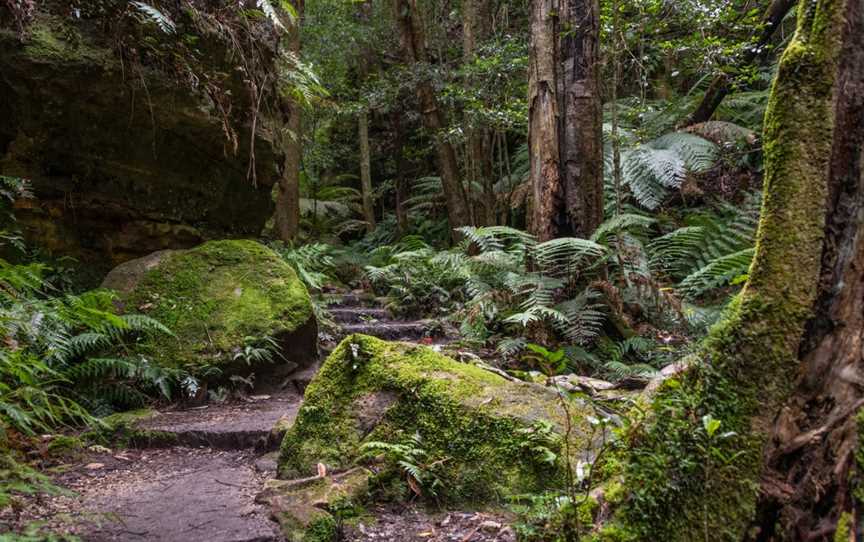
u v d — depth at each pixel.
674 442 2.20
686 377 2.36
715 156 8.54
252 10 5.65
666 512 2.16
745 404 2.21
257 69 5.78
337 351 3.38
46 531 2.42
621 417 2.47
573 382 3.95
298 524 2.52
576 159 6.02
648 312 5.79
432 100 9.55
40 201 5.04
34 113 4.72
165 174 5.59
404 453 2.83
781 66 2.28
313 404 3.21
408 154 13.27
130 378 4.48
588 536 2.16
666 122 9.24
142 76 4.95
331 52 11.42
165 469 3.38
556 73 6.06
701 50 6.72
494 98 8.70
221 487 3.06
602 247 5.35
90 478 3.19
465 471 2.79
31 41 4.50
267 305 5.08
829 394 2.15
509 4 11.41
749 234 7.06
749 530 2.12
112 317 3.75
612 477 2.38
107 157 5.21
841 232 2.19
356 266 9.91
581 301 5.48
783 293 2.21
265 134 6.02
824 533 2.04
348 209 13.71
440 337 6.32
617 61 6.81
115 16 4.82
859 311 2.15
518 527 2.30
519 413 2.89
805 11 2.26
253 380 4.84
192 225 5.98
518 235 5.90
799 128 2.22
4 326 3.56
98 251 5.43
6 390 3.31
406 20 9.60
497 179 12.09
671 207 8.88
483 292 5.98
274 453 3.52
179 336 4.79
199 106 5.33
